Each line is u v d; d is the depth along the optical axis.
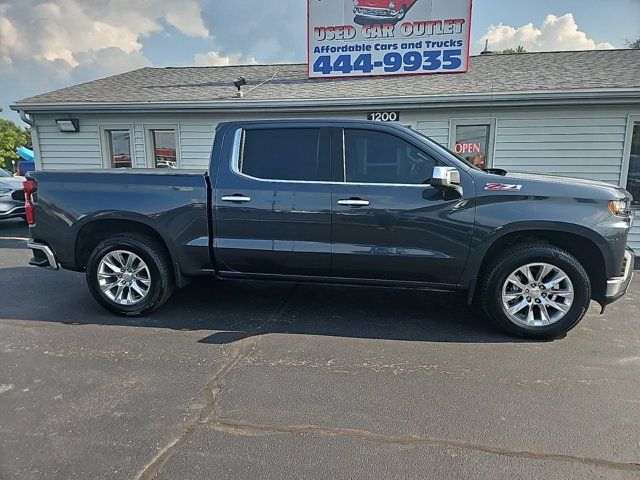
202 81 10.66
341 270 4.02
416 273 3.90
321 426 2.53
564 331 3.75
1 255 7.36
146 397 2.84
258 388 2.96
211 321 4.22
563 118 7.80
